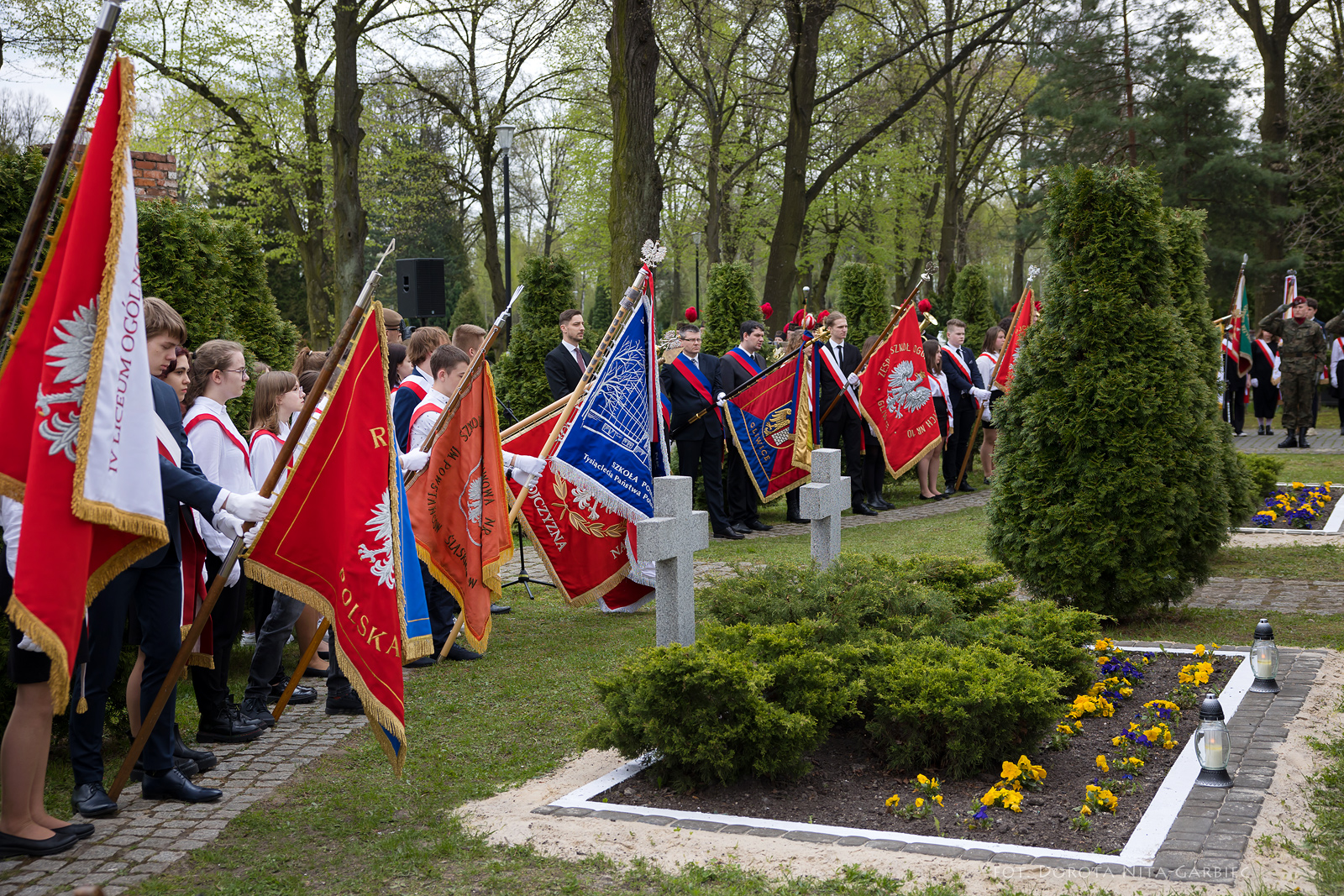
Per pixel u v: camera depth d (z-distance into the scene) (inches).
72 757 177.3
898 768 192.9
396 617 179.3
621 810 174.2
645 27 585.9
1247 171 901.2
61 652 140.8
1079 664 221.6
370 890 148.7
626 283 593.3
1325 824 157.5
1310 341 683.4
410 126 1197.7
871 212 1397.6
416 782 193.8
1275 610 309.1
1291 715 206.1
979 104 1304.1
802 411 463.2
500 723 226.5
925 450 516.7
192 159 1045.2
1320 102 1040.8
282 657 257.6
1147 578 291.6
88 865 158.4
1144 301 300.8
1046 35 992.2
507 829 167.5
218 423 218.5
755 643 197.9
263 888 150.3
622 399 239.6
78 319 145.1
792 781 187.6
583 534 294.5
